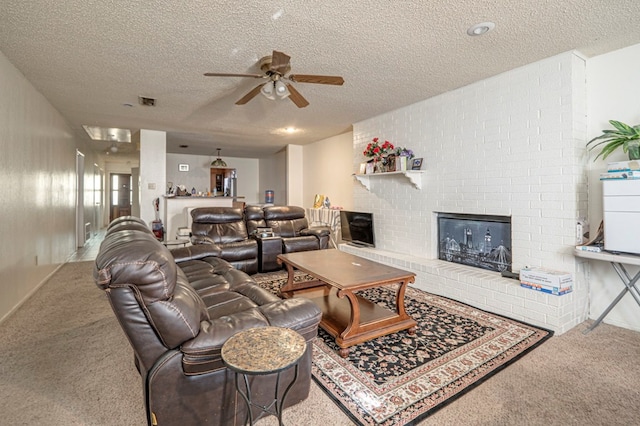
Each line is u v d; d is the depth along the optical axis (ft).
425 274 11.87
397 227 14.51
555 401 5.64
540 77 9.34
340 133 20.08
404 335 8.20
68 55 8.97
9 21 7.22
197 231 14.66
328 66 9.66
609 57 8.81
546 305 8.54
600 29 7.60
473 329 8.54
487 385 6.10
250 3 6.54
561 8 6.72
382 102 13.30
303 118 16.07
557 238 9.08
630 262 7.28
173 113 15.12
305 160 24.56
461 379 6.27
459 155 11.64
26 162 10.87
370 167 15.30
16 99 10.00
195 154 30.45
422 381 6.22
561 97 8.93
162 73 10.25
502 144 10.30
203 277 8.84
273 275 14.24
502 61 9.36
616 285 8.88
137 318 4.29
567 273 8.66
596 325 8.52
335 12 6.85
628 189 7.43
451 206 11.98
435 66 9.68
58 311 9.85
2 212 9.03
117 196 37.70
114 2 6.50
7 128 9.34
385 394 5.83
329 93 12.13
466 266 11.62
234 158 32.58
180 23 7.31
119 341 7.83
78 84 11.25
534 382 6.19
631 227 7.39
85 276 14.06
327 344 7.80
